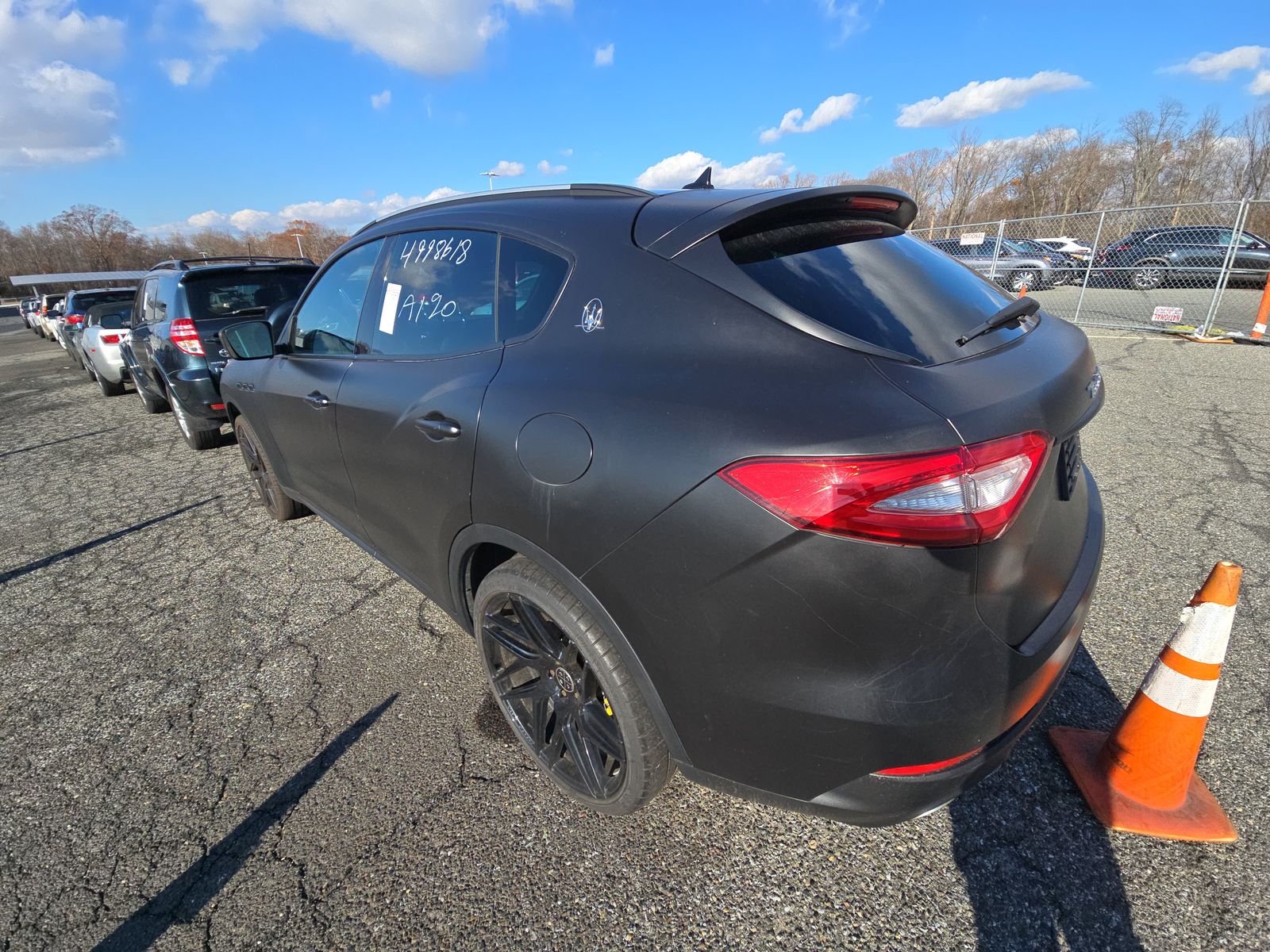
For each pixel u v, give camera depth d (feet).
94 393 33.40
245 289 18.44
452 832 6.20
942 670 4.26
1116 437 15.83
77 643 9.68
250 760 7.20
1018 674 4.58
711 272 5.07
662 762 5.52
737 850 5.92
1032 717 5.03
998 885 5.50
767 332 4.67
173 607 10.48
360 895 5.65
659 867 5.79
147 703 8.23
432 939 5.28
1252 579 9.52
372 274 8.48
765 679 4.46
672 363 4.89
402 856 5.98
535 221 6.48
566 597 5.52
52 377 41.91
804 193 5.46
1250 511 11.62
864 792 4.59
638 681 5.16
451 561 6.87
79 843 6.31
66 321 36.91
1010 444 4.16
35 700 8.46
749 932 5.24
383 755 7.14
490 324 6.49
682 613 4.65
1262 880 5.41
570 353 5.52
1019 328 5.65
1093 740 6.70
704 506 4.41
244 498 15.25
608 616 5.10
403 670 8.57
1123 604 9.09
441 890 5.66
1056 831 5.93
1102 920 5.18
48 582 11.72
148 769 7.16
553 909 5.47
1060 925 5.17
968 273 6.62
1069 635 5.21
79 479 17.83
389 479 7.41
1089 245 60.59
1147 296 42.78
